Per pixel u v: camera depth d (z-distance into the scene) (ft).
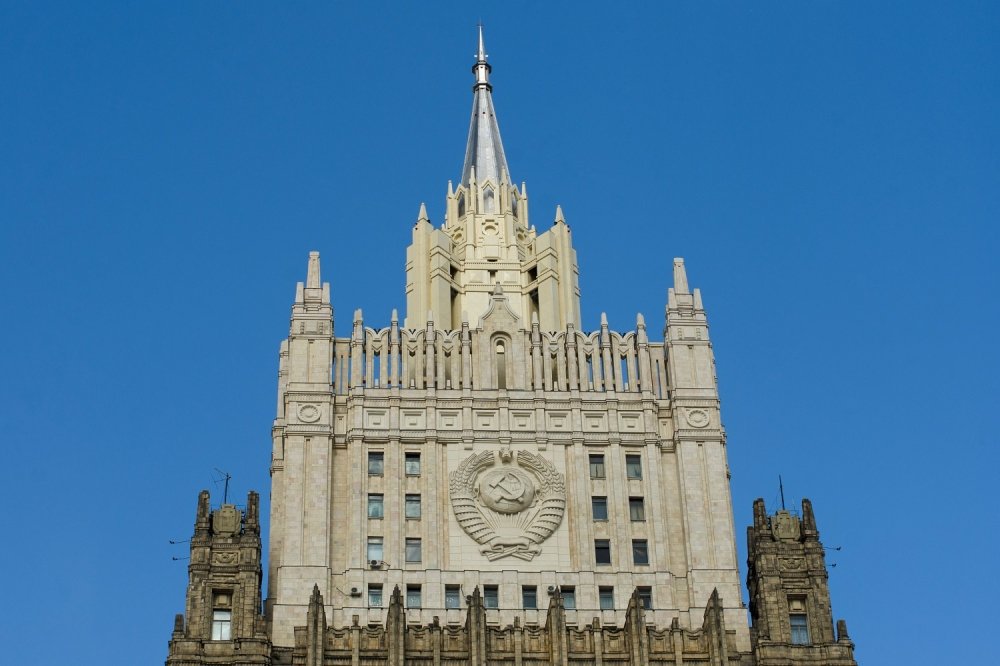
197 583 360.28
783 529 376.27
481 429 389.39
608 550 378.53
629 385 398.42
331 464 382.42
